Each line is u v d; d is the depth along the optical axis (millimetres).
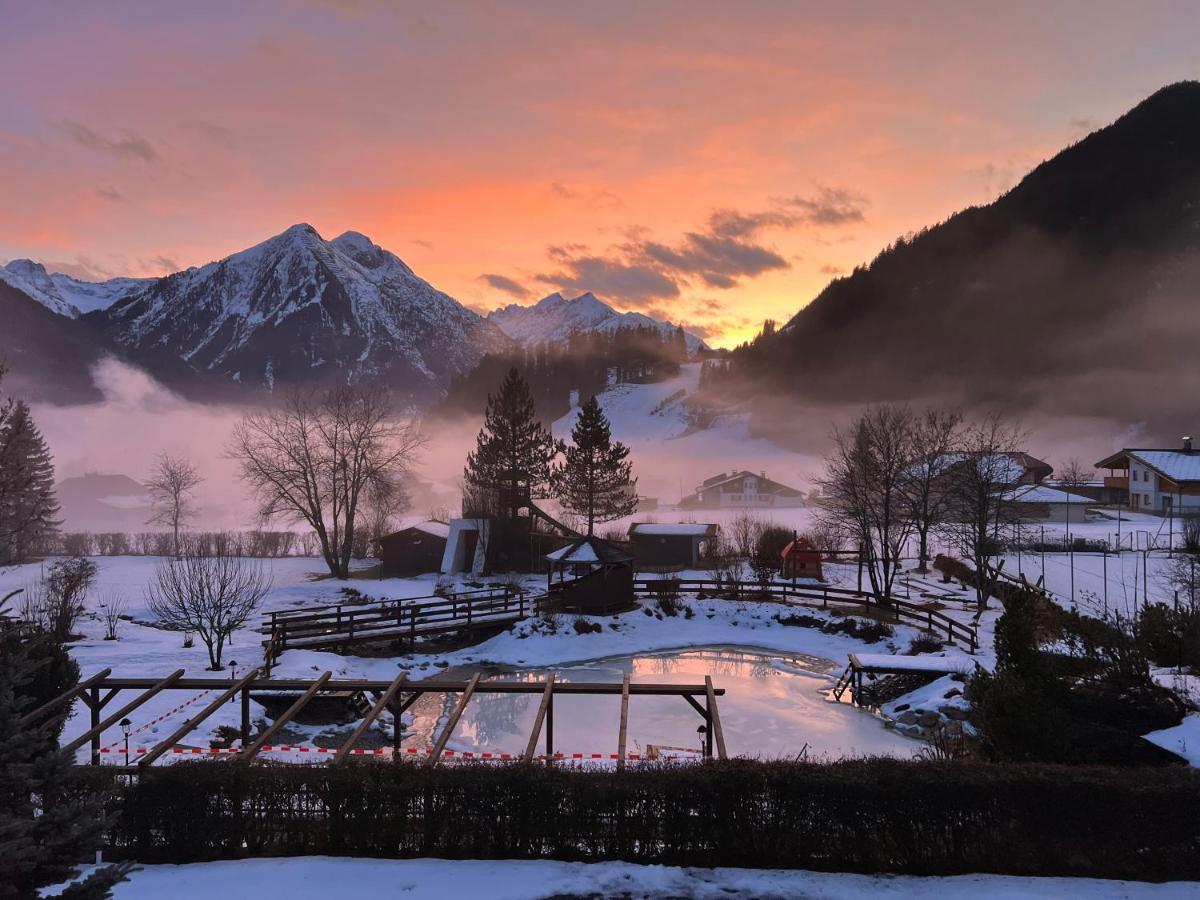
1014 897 11453
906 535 53156
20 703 9148
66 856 8945
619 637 41156
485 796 12805
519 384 64438
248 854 12812
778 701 30641
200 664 30953
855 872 12320
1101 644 20859
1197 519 68750
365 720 16156
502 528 62594
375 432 65375
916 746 24844
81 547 84250
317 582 57469
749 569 58531
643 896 11602
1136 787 12180
